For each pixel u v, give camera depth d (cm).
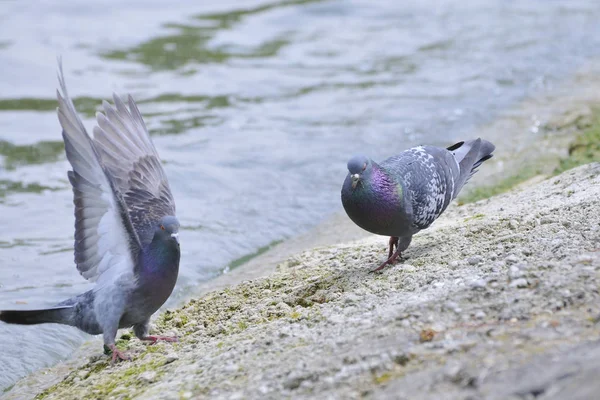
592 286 771
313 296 1003
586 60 2355
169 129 1955
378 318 815
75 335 1145
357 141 1862
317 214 1550
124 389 837
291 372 731
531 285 804
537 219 1045
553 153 1642
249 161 1777
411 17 2852
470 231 1079
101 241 907
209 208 1566
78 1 2906
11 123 2014
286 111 2072
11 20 2698
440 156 1085
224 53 2520
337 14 2884
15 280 1298
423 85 2209
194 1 2988
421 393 643
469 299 803
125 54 2488
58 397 886
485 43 2547
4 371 1048
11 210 1573
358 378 696
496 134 1819
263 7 2945
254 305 1043
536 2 2995
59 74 895
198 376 793
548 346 670
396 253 1048
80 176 884
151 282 924
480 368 654
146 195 1027
